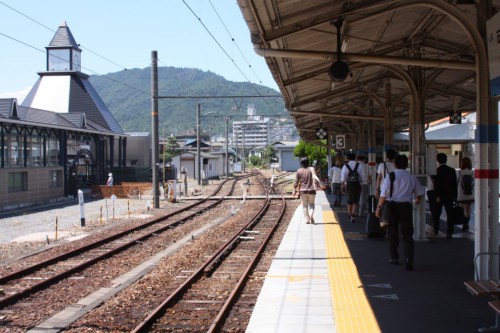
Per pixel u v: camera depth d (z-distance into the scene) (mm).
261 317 6676
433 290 7699
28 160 32562
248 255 12773
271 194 36156
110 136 49219
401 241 12320
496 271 7426
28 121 30891
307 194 16219
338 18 8133
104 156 48781
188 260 12203
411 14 9945
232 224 19141
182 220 21188
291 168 98938
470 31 7305
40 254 13820
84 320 7617
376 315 6547
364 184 17938
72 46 57000
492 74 6422
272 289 8109
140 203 32344
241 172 103938
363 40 11391
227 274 10617
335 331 6000
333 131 33906
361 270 9203
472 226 14688
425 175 11867
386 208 9195
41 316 7898
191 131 153625
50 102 55719
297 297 7578
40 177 32438
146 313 7969
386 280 8398
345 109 22516
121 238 16453
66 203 32625
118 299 8820
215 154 87562
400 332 5891
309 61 11969
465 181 13234
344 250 11352
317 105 21828
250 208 26156
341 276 8828
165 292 9320
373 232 12641
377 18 9617
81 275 10930
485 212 7445
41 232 18516
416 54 11914
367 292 7695
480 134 7383
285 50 8352
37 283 9969
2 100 29891
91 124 47875
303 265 9914
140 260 12758
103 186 37781
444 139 26062
